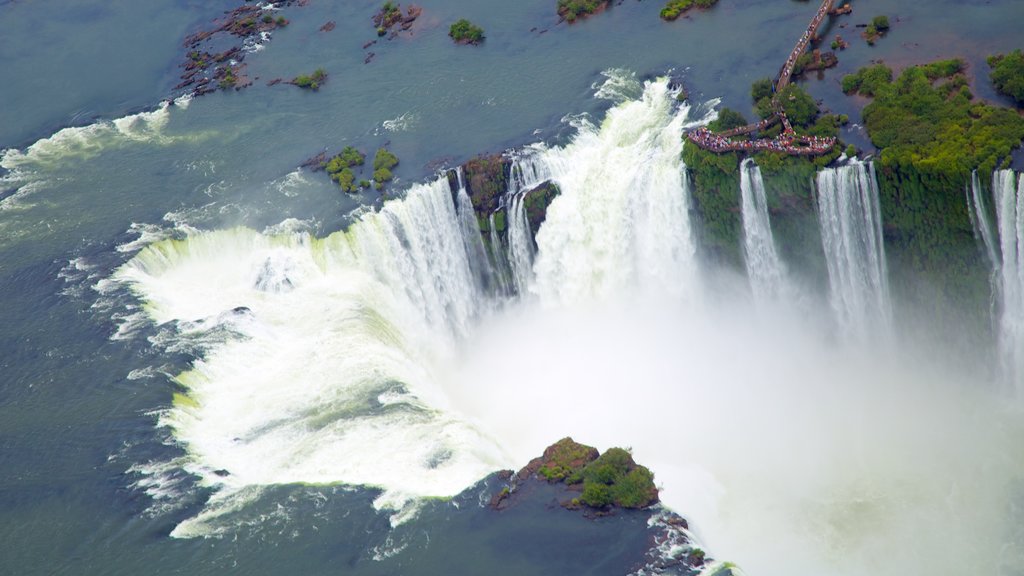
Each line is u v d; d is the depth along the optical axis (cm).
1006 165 11950
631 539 9819
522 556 9775
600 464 10438
